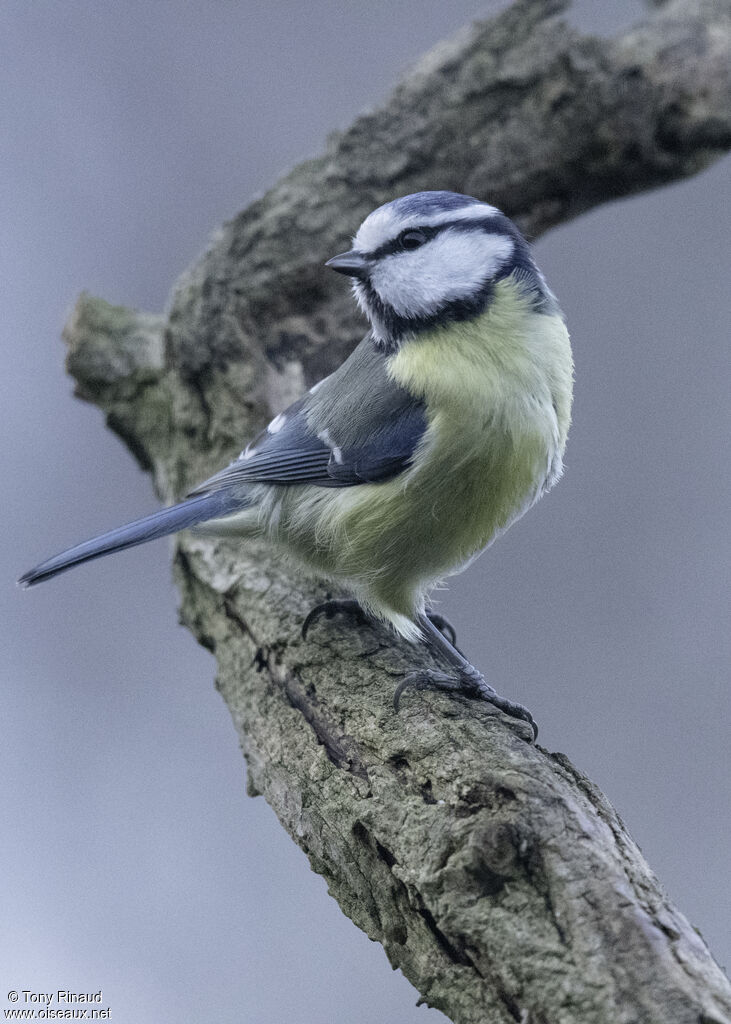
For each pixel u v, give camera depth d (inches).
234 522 316.5
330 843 244.2
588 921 190.9
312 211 407.8
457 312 283.9
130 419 417.7
